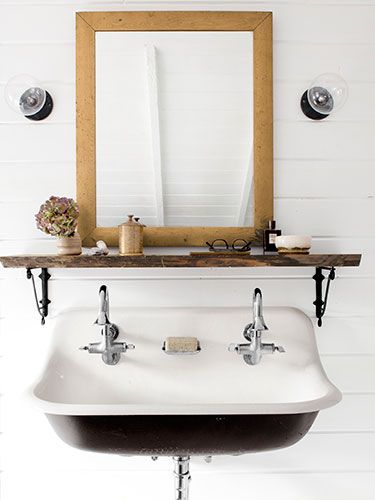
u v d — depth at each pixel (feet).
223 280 4.56
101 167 4.51
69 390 4.17
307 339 4.29
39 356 4.51
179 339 4.17
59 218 4.04
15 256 3.99
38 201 4.55
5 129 4.55
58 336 4.28
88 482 4.51
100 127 4.51
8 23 4.56
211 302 4.55
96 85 4.50
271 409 3.12
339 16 4.58
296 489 4.56
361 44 4.58
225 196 4.53
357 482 4.55
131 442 3.20
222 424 3.13
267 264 3.99
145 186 4.52
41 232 4.55
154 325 4.32
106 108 4.51
